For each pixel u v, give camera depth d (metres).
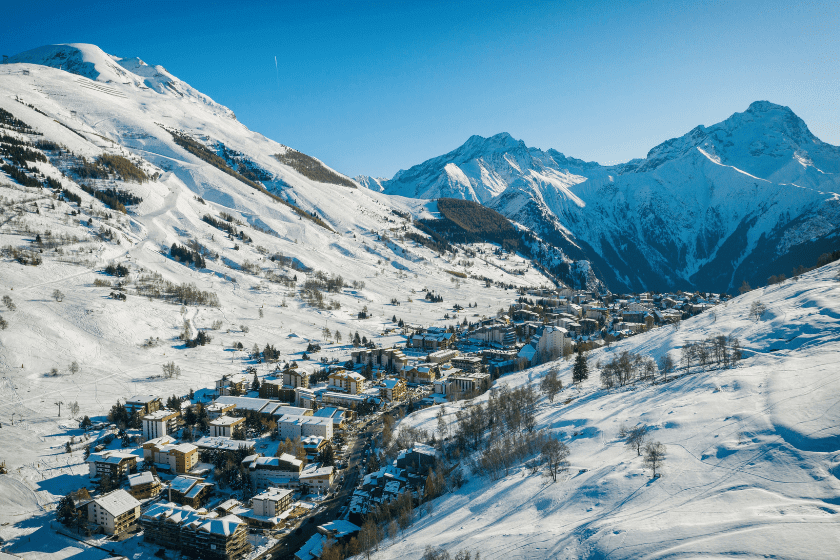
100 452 195.00
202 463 196.50
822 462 106.00
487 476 157.00
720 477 112.69
